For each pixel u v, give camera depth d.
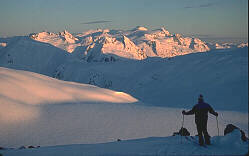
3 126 58.84
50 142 44.88
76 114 74.12
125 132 51.91
